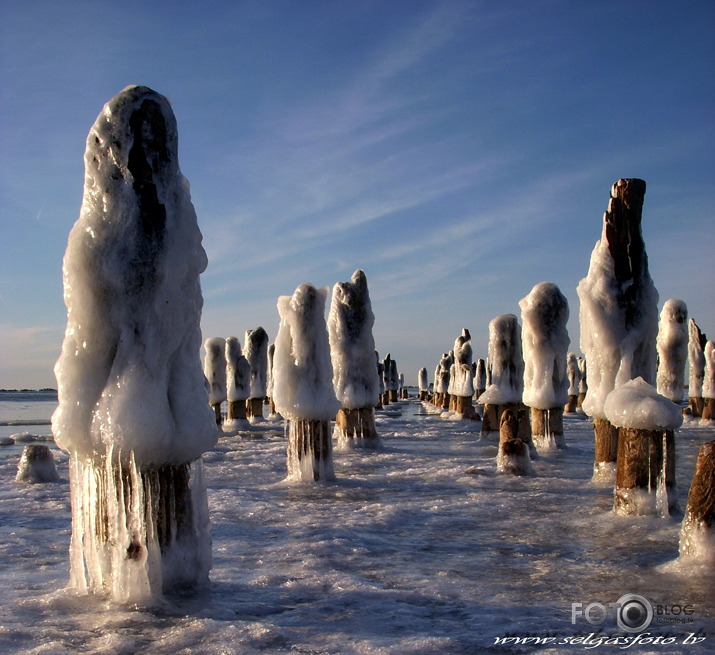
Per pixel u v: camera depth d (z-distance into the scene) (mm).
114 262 4902
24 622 4527
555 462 14133
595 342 11531
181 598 4980
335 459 14906
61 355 4988
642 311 11539
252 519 8320
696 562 5883
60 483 11961
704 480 5906
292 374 11328
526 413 14977
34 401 77688
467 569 6066
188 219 5203
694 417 27250
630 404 8258
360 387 16984
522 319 16469
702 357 27328
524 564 6234
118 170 4957
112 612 4676
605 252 11711
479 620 4691
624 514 8297
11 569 6156
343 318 17000
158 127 5062
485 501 9453
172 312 5012
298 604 5012
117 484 4863
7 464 14922
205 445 5074
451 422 28641
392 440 20125
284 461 14875
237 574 5746
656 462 8250
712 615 4766
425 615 4809
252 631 4324
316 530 7590
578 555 6555
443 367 41031
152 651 4031
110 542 4918
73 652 4004
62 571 6062
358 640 4242
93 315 4906
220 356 23922
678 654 4047
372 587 5410
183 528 5129
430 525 8000
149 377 4883
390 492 10430
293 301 11391
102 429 4805
